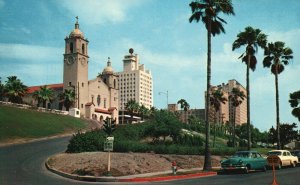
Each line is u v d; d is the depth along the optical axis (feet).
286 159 108.58
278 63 157.07
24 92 335.47
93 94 405.39
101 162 89.45
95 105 407.64
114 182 70.74
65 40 392.06
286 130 386.11
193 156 120.67
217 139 374.84
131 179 72.38
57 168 91.56
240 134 529.04
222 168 89.81
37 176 79.05
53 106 389.80
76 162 92.79
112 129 83.51
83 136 126.62
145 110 501.15
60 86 404.16
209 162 94.17
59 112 331.57
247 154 92.68
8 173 82.23
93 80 407.44
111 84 441.68
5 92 325.21
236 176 81.25
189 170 94.89
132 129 203.10
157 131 205.36
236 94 303.27
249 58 138.92
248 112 134.10
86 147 122.83
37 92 353.72
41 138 210.38
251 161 90.17
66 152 126.52
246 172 88.22
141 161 96.84
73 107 368.27
